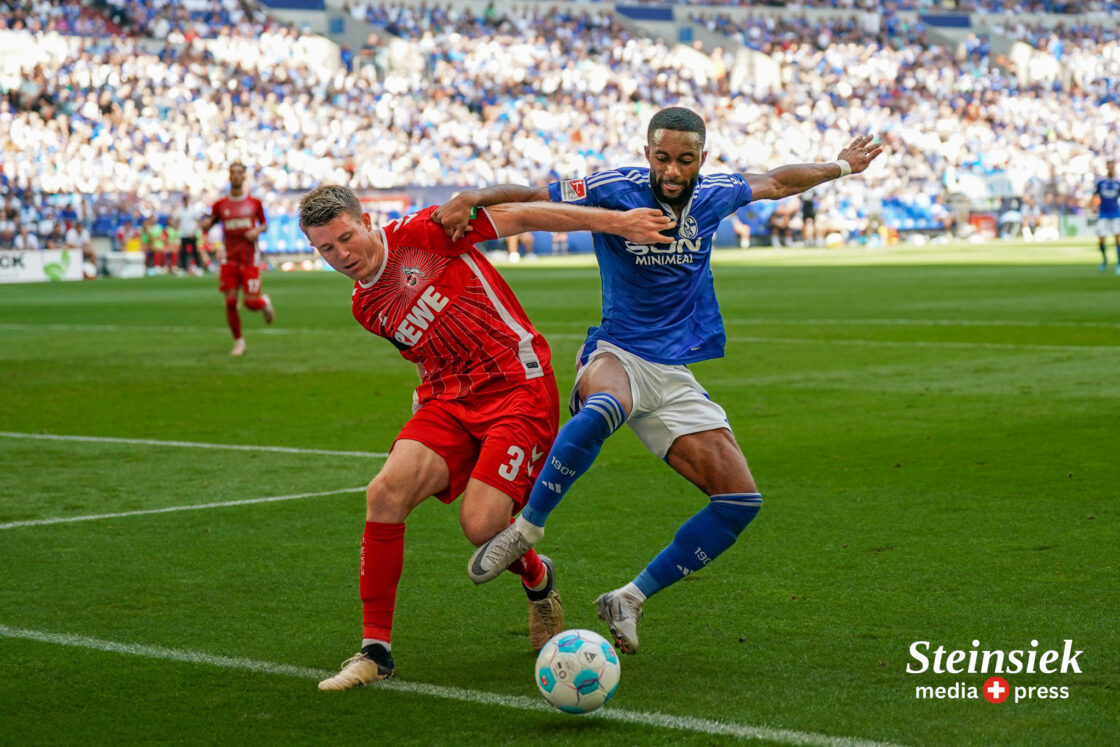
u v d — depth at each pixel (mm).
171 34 55000
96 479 9289
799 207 58219
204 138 49719
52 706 4715
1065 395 12266
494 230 5215
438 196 51188
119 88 50312
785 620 5594
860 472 8891
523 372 5281
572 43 64250
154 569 6723
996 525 7234
